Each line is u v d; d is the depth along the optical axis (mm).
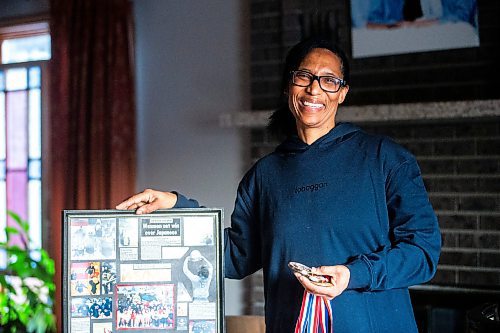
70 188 3533
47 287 3701
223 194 3451
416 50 2924
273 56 3205
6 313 3604
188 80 3506
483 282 2859
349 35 3043
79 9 3516
